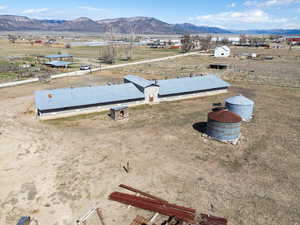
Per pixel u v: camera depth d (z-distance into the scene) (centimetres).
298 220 1388
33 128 2719
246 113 3009
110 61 8738
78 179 1755
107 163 1977
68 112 3134
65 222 1363
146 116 3173
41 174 1816
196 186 1689
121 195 1565
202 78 4491
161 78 5709
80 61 8838
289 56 10044
